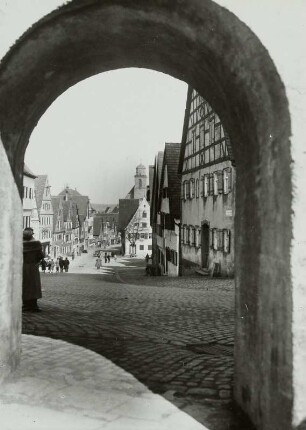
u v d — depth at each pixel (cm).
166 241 3891
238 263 429
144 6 352
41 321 795
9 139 437
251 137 377
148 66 510
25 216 5469
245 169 404
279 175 320
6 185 437
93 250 11994
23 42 368
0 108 405
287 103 310
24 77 408
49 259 6812
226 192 2297
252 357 381
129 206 9912
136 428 371
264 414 348
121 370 527
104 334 719
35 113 474
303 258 301
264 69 322
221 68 379
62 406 410
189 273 3055
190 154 3023
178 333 761
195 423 382
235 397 434
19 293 493
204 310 1026
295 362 299
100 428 369
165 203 3759
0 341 443
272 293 333
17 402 412
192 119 2958
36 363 528
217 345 684
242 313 413
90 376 498
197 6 328
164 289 1673
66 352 592
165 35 396
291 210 303
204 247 2756
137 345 658
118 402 425
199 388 470
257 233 368
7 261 446
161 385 479
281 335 315
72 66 459
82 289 1644
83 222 12056
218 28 337
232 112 411
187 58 422
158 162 4256
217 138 2417
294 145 304
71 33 391
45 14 356
